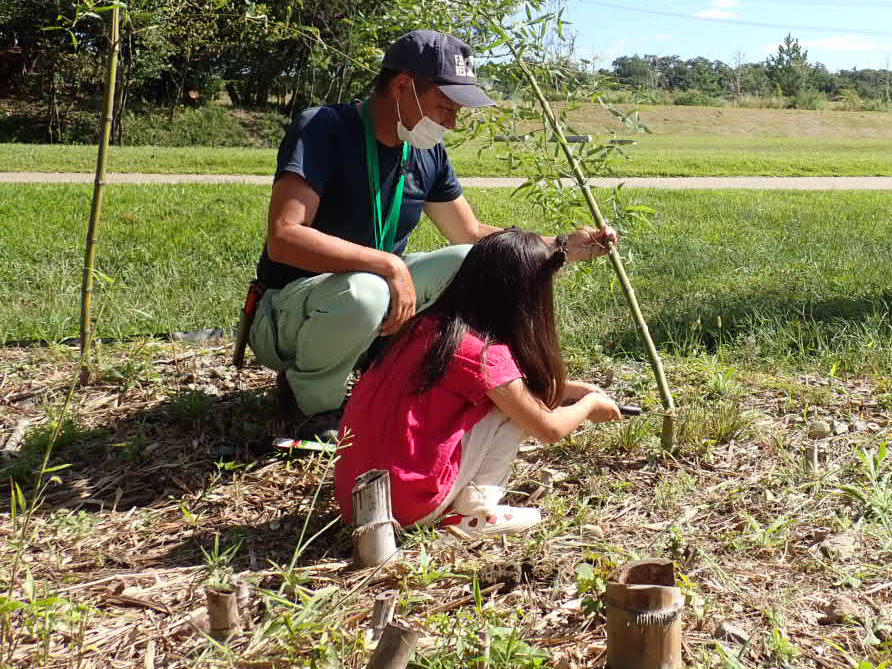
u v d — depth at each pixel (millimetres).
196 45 30453
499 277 2637
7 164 18281
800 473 3174
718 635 2193
